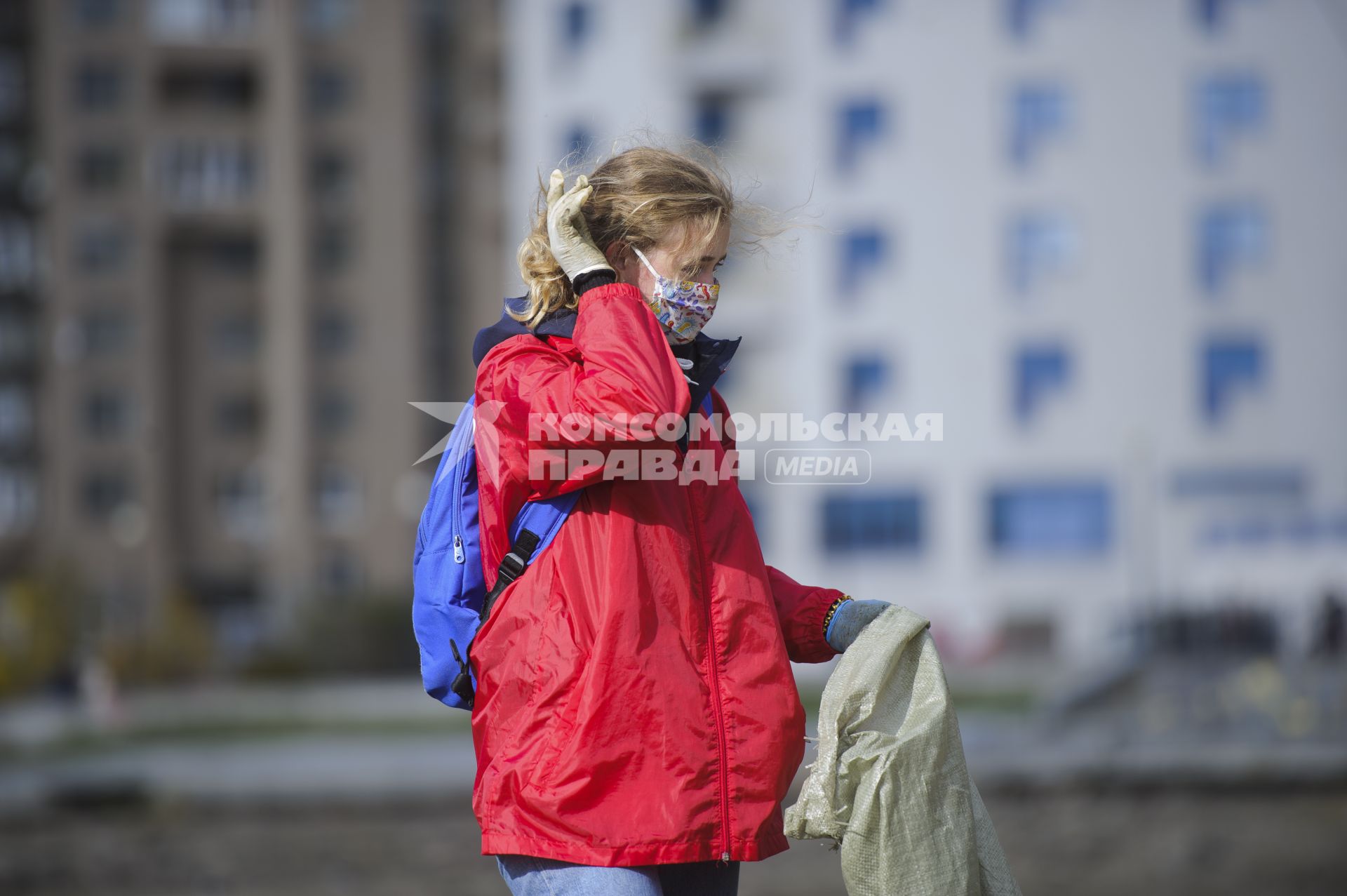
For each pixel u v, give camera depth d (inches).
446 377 6875.0
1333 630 3548.2
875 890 277.9
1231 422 4704.7
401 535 6628.9
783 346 4820.4
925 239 4805.6
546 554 274.2
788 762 271.7
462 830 1472.7
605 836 255.6
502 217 6875.0
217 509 6747.1
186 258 6781.5
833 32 4859.7
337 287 6722.4
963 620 4670.3
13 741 2598.4
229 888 1170.6
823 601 304.8
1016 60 4781.0
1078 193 4761.3
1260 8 4702.3
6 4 6756.9
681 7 4923.7
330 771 1669.5
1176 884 1070.4
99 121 6663.4
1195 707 2247.8
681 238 286.2
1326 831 1299.2
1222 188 4717.0
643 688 262.1
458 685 284.7
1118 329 4741.6
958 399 4768.7
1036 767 1578.5
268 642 4805.6
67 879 1232.2
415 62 6845.5
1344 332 4675.2
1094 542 4685.0
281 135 6668.3
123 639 4633.4
